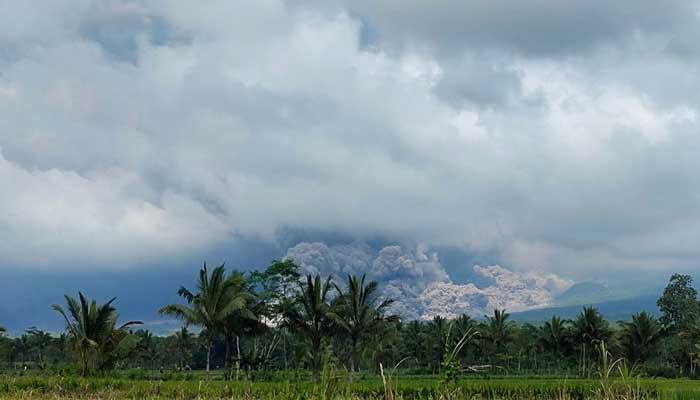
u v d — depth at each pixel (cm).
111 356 5344
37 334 11450
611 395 1041
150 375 5875
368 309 5597
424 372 10319
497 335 10225
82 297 5194
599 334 9050
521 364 12656
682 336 8906
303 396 1101
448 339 954
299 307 5731
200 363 11731
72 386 3997
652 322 9281
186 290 5459
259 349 8244
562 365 11562
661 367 9425
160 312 5294
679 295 12325
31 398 3369
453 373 920
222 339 10619
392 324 5944
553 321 9812
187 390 3681
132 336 5516
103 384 4019
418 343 10750
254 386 3662
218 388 3728
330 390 841
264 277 8456
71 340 5319
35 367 10131
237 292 5531
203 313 5341
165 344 11631
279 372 5369
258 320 5775
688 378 8525
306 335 5553
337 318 5378
